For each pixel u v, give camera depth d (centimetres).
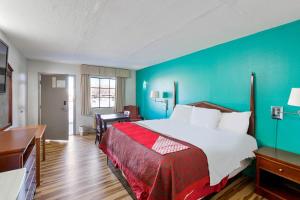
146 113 590
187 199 161
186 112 367
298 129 222
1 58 229
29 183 175
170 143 206
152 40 305
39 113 485
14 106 330
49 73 499
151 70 558
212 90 344
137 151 205
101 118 426
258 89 265
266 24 235
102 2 181
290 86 228
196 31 261
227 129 280
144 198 178
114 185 239
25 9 196
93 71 548
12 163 138
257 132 266
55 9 196
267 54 253
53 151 382
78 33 271
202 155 180
